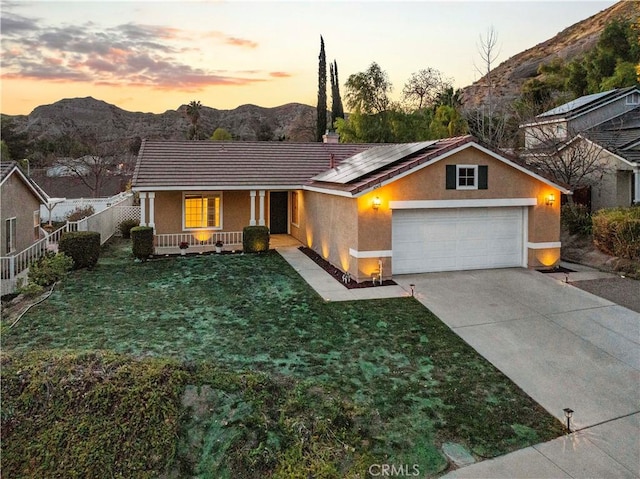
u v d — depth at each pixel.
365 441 5.91
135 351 8.38
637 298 11.64
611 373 7.80
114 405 6.00
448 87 46.31
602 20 80.75
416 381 7.47
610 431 6.18
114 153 49.62
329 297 11.72
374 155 17.73
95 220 18.31
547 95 40.16
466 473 5.36
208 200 19.41
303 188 18.38
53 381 6.26
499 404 6.83
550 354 8.52
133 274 14.12
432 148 14.60
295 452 5.58
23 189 16.86
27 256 14.71
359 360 8.20
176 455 5.56
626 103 27.64
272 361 8.08
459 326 9.82
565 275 14.01
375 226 13.14
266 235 17.59
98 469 5.46
